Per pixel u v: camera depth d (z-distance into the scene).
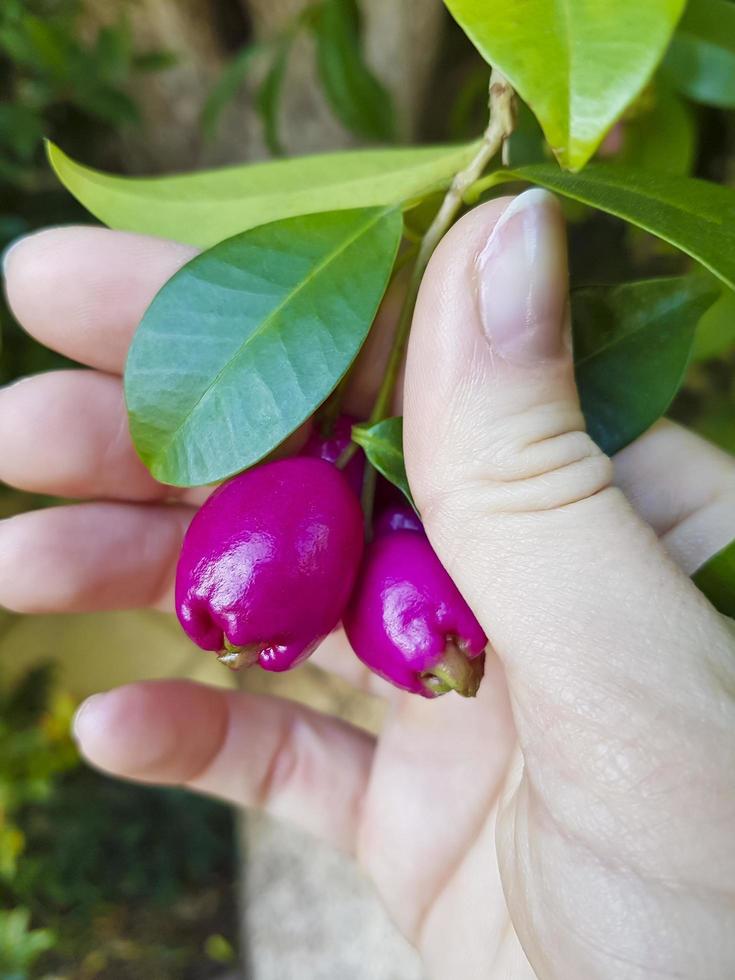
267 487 0.07
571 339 0.08
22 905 0.31
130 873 0.32
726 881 0.07
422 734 0.13
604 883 0.08
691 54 0.11
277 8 0.22
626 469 0.11
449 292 0.08
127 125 0.23
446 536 0.08
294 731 0.14
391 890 0.13
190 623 0.07
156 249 0.11
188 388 0.08
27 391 0.12
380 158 0.10
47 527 0.12
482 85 0.18
